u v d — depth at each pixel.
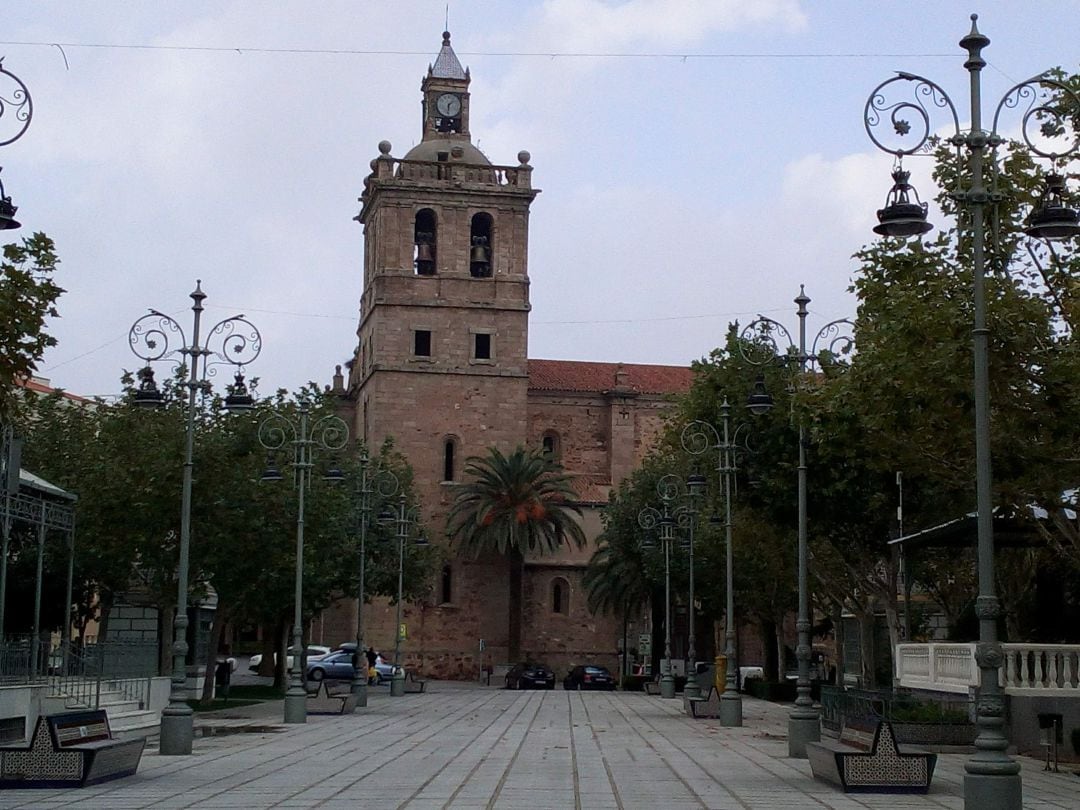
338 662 79.88
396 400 94.94
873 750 22.06
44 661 36.06
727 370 45.78
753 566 62.03
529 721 45.19
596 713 51.22
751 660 105.19
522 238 97.38
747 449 42.94
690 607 52.34
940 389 26.39
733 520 52.28
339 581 65.44
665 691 67.12
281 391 52.84
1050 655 31.14
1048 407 26.23
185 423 48.34
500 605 94.06
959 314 26.25
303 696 42.91
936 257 27.34
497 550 90.94
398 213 95.94
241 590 50.53
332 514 54.59
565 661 98.00
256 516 48.56
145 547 47.66
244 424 49.03
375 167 96.19
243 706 54.56
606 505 89.19
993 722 17.89
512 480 90.44
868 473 42.84
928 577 50.53
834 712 35.06
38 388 69.81
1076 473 27.42
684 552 70.31
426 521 94.31
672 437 55.47
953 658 33.88
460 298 96.12
